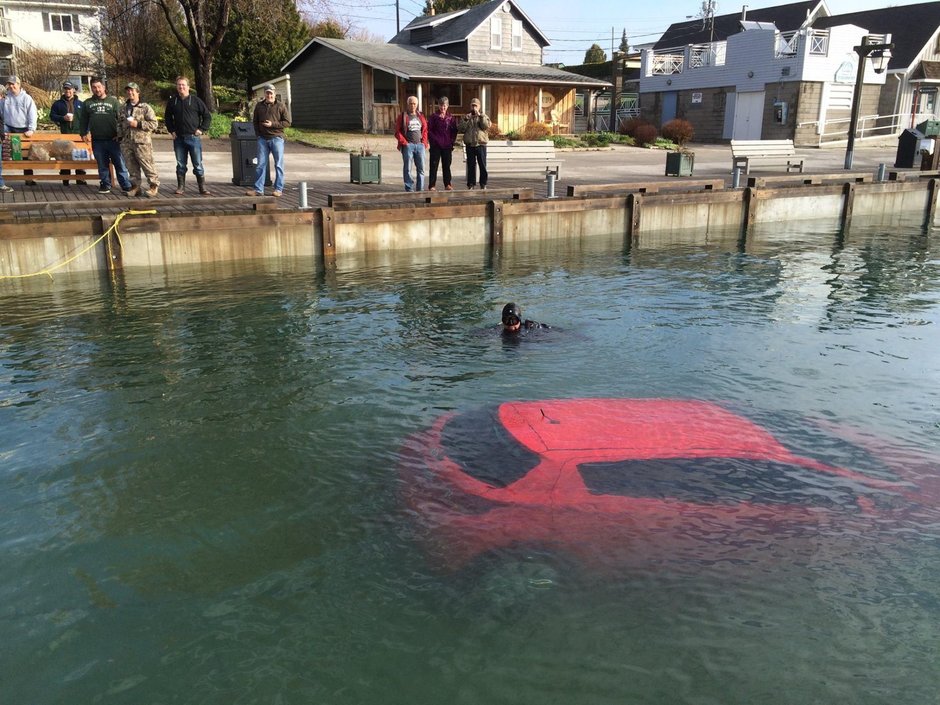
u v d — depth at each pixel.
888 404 5.86
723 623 3.15
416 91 30.34
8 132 13.55
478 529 3.81
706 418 5.21
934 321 8.48
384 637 3.10
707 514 3.90
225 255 11.08
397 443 4.98
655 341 7.48
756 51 34.47
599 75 50.47
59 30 39.34
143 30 35.44
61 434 5.16
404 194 12.42
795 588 3.37
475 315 8.43
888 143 34.91
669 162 19.41
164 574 3.55
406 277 10.48
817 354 7.16
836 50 33.22
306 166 20.41
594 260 12.05
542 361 6.78
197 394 5.93
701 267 11.56
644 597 3.30
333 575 3.52
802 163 20.94
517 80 30.06
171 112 11.86
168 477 4.54
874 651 3.01
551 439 4.74
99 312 8.40
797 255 12.76
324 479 4.48
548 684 2.84
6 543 3.81
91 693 2.81
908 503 4.16
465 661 2.96
